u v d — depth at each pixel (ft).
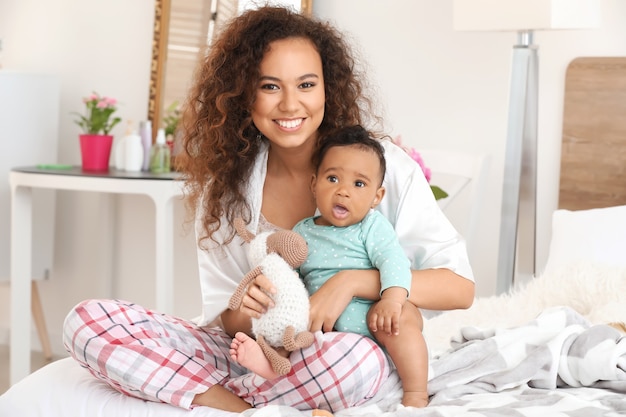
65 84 13.94
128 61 13.56
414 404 6.03
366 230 6.32
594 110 10.85
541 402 5.88
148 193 11.51
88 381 6.45
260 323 5.94
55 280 14.23
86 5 13.79
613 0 10.78
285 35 6.44
